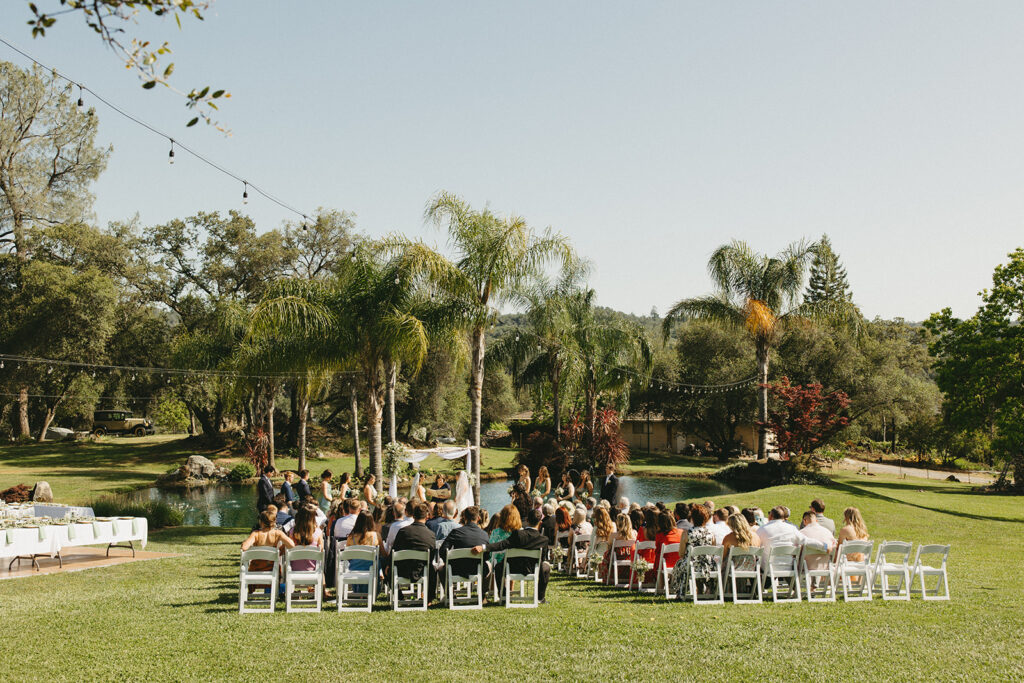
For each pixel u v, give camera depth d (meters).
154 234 47.47
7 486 30.94
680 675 6.32
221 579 11.09
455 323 21.62
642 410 55.25
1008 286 32.38
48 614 8.48
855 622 8.08
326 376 27.80
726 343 48.94
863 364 46.12
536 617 8.43
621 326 37.78
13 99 45.28
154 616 8.43
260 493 14.28
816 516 10.45
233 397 34.44
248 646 7.16
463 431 55.72
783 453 32.38
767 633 7.57
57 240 46.34
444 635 7.57
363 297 22.42
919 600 9.47
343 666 6.57
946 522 19.88
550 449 37.41
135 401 60.31
